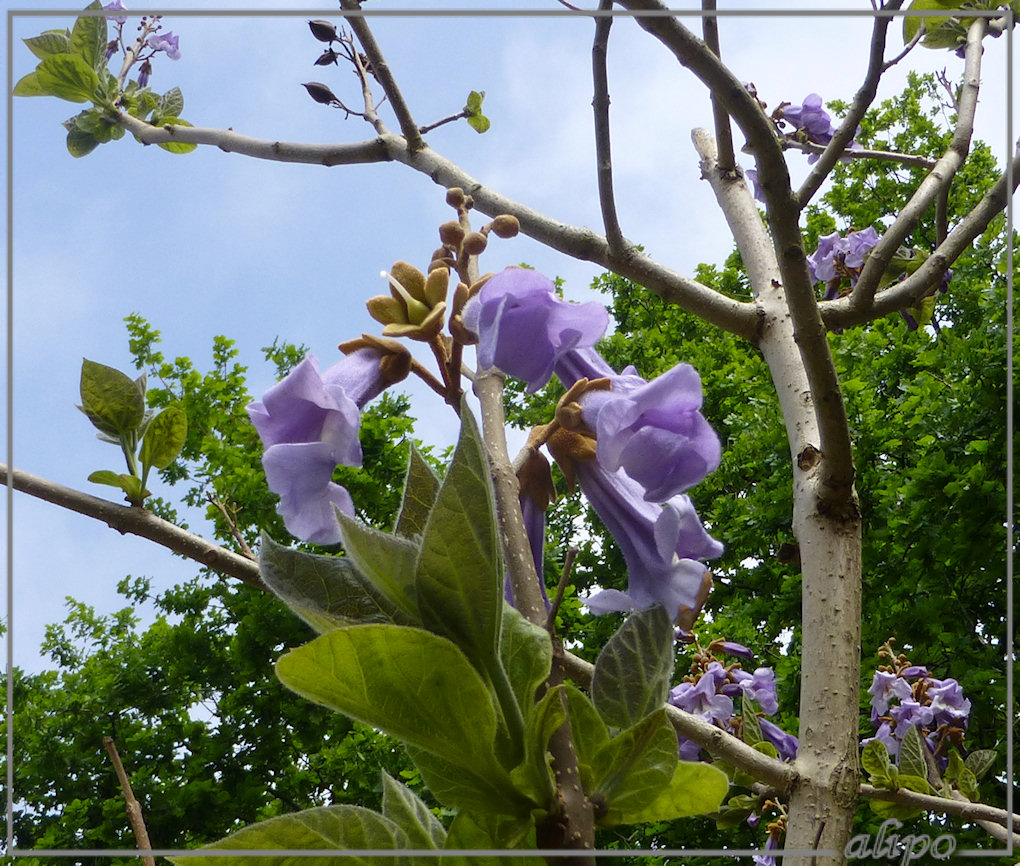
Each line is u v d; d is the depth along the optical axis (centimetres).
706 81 124
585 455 101
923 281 219
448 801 69
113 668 985
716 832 701
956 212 1185
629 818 79
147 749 948
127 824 871
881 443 852
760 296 225
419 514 80
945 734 368
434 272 95
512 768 69
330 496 87
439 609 68
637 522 98
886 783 263
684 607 95
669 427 92
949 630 755
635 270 214
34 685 1002
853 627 179
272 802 910
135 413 155
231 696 931
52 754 929
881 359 952
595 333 90
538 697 75
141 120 302
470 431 68
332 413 89
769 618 807
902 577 776
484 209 226
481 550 68
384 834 69
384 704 66
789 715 741
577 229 219
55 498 150
